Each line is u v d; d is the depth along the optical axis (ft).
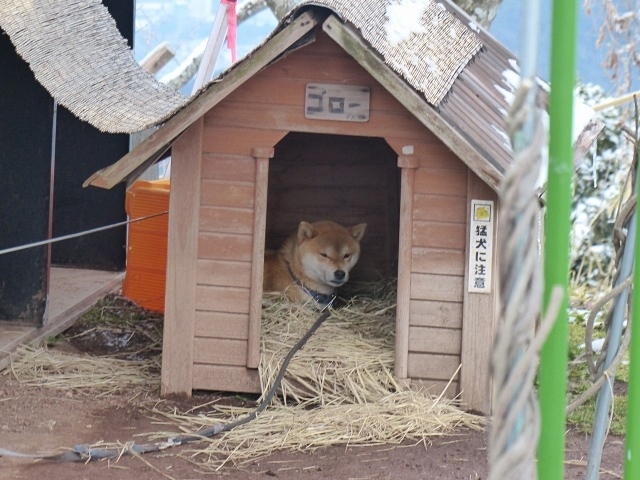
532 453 2.39
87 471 6.22
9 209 9.41
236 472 6.32
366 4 7.77
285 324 8.57
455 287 7.75
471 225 7.64
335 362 7.96
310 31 7.43
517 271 2.36
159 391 8.05
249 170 7.80
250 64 7.34
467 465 6.50
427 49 7.95
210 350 7.93
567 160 2.94
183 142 7.75
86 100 8.53
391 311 9.01
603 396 4.27
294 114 7.72
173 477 6.18
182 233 7.84
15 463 6.31
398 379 7.82
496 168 7.21
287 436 6.93
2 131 9.37
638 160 3.66
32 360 8.52
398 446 6.91
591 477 4.31
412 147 7.66
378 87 7.64
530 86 2.36
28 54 8.55
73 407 7.54
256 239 7.83
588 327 4.24
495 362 2.37
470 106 7.69
